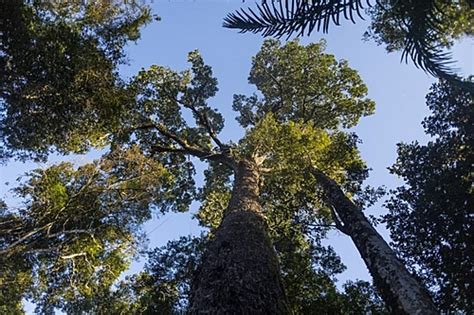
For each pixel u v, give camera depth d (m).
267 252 6.73
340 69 17.20
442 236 9.97
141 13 12.94
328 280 10.70
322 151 12.97
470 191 9.79
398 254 10.35
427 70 4.61
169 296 11.32
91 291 14.50
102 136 14.26
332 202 10.16
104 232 14.84
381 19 12.21
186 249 12.05
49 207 13.67
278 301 5.69
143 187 14.96
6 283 13.73
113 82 12.53
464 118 10.23
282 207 13.53
